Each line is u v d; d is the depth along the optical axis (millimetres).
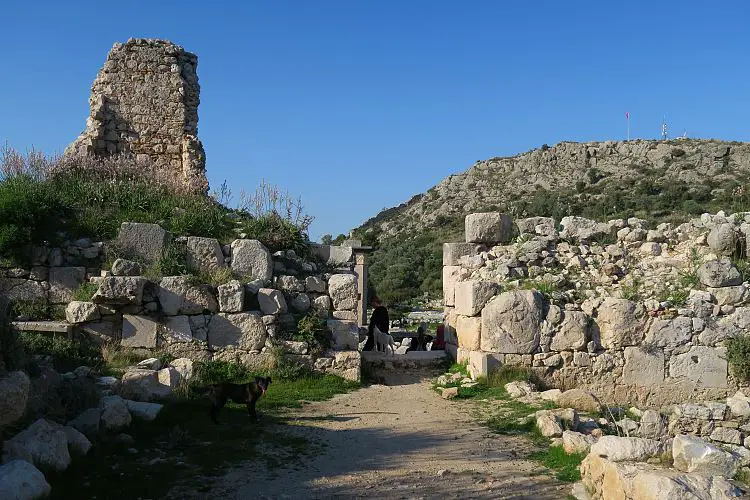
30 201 13023
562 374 12797
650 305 13055
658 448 6219
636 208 49281
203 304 12508
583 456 7754
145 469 6930
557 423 9180
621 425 10164
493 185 72000
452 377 13000
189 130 20562
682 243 14828
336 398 11359
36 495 5617
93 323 12141
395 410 10648
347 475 7141
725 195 48406
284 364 12383
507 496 6539
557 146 74812
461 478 7105
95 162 17094
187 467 7121
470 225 15250
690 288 13438
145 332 12180
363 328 20766
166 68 20391
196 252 13367
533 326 12781
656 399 12844
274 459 7621
